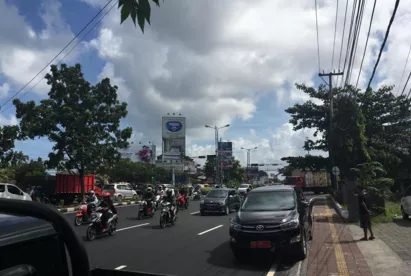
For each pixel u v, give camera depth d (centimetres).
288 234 898
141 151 7738
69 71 2723
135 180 7006
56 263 170
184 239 1295
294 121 3953
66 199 3033
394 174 3553
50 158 2692
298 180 5047
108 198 1371
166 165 6494
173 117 6562
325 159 3909
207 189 5288
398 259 875
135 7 220
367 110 3678
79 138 2695
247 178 11312
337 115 3080
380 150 3450
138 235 1387
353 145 2933
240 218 952
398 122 3731
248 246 905
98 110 2814
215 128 6750
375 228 1420
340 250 1011
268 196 1060
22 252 158
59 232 174
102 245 1173
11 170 3916
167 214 1622
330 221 1666
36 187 2816
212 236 1363
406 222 1600
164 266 891
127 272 222
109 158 2914
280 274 812
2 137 2377
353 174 2855
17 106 2589
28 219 168
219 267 880
